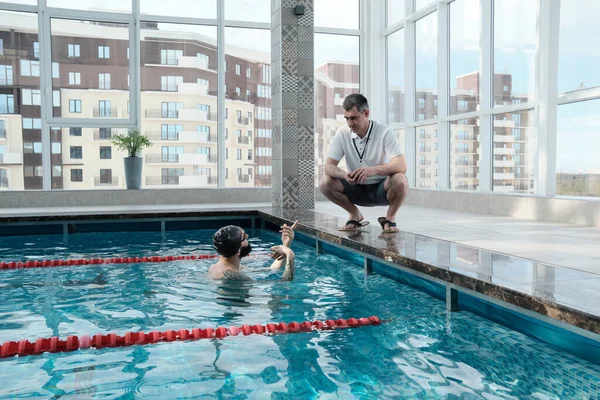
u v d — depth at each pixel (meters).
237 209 7.88
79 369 2.17
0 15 9.20
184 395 1.91
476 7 7.96
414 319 2.97
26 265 4.50
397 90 10.47
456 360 2.32
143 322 2.79
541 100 6.48
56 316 2.91
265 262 4.44
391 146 4.67
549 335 2.54
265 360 2.29
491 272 3.02
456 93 8.57
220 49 10.22
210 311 2.99
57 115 9.54
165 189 9.58
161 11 10.02
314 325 2.79
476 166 8.06
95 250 5.41
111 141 9.77
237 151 10.43
